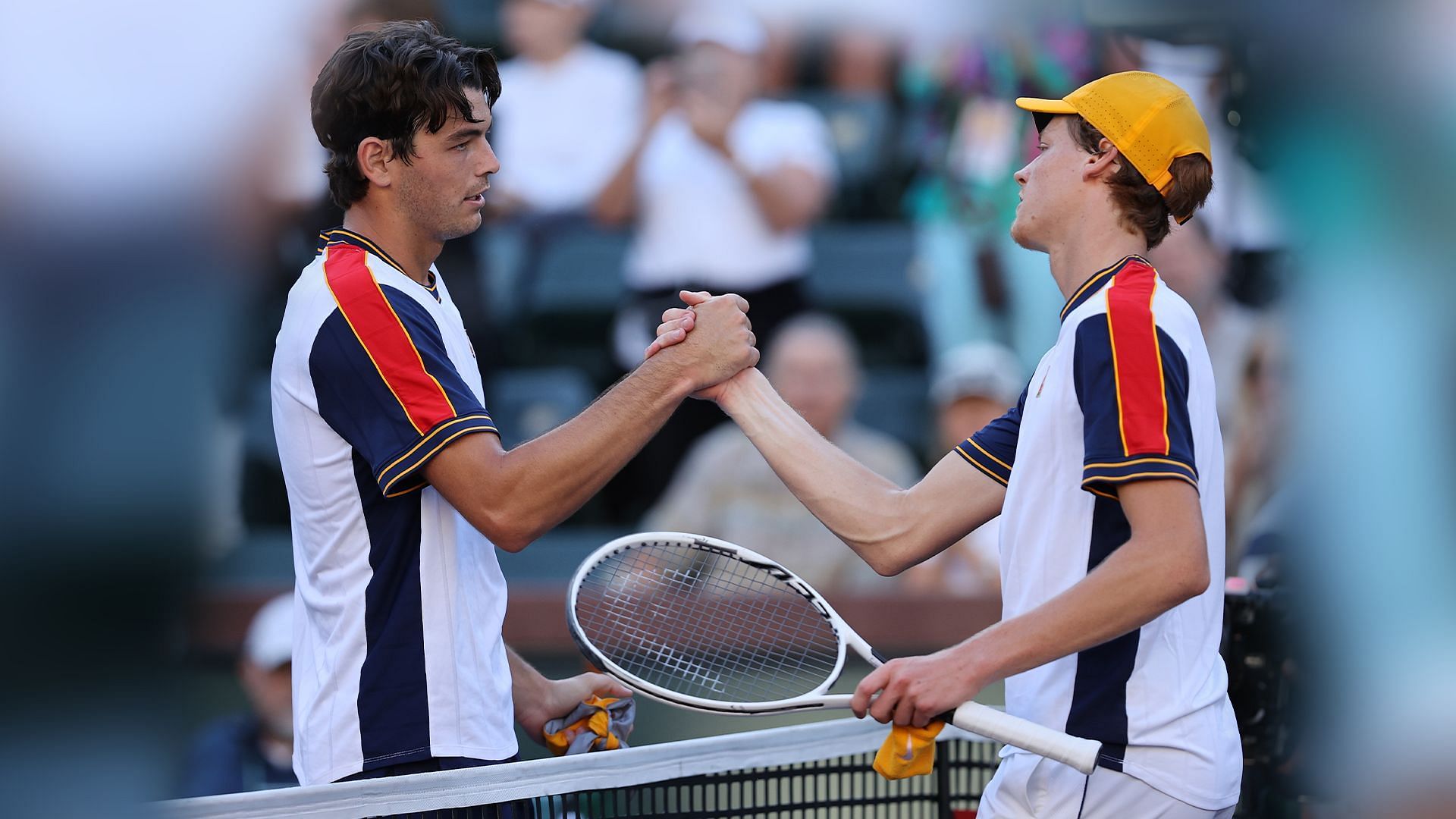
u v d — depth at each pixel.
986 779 8.91
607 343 22.38
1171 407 6.81
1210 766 7.05
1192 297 14.45
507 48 21.56
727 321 8.18
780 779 8.42
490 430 7.47
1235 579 9.74
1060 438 7.22
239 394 19.28
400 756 7.45
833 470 8.34
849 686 15.73
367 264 7.68
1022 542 7.37
